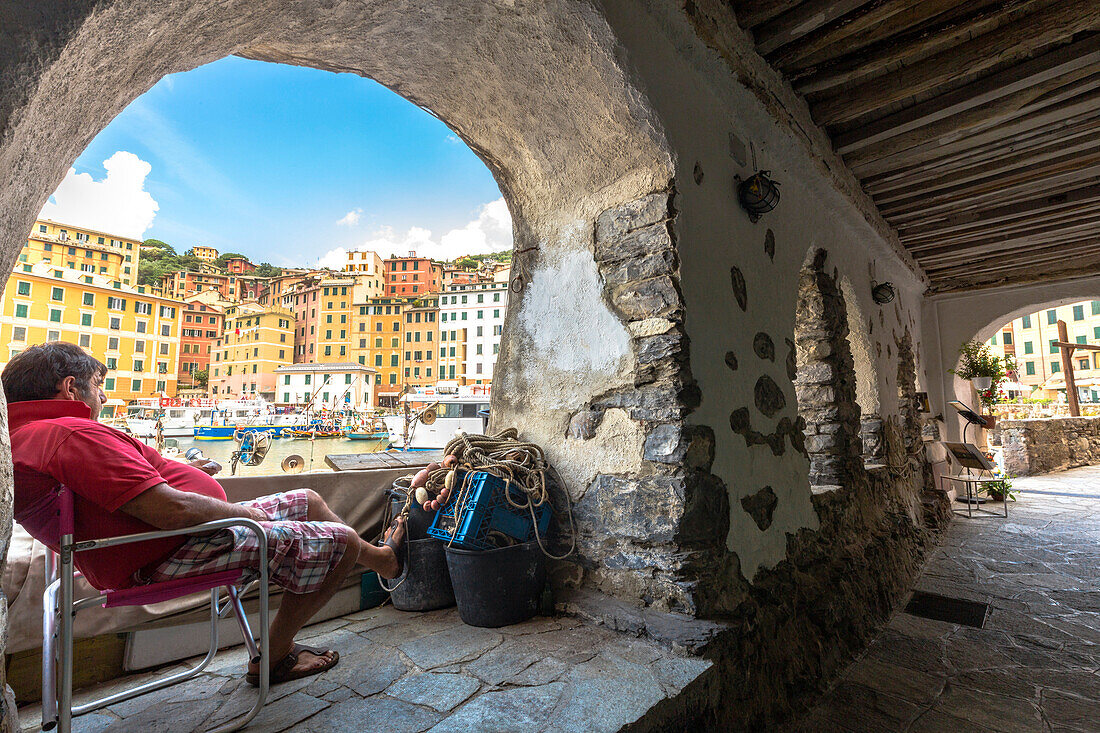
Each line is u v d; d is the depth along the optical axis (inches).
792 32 104.3
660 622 76.4
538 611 87.6
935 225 204.4
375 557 74.6
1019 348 1766.7
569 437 96.0
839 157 151.9
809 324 147.6
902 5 95.0
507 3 70.1
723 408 91.9
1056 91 120.6
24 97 30.0
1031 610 136.1
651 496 83.2
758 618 88.2
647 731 56.9
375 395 2299.5
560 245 101.9
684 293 85.3
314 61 78.4
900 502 185.6
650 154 87.4
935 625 127.9
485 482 85.4
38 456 49.4
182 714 57.9
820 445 143.3
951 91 127.1
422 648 74.1
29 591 63.0
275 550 60.1
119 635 69.7
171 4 40.6
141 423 353.1
